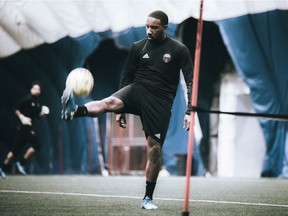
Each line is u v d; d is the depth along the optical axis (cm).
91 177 2841
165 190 1686
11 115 3622
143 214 909
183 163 3309
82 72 941
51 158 3631
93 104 979
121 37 3366
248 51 3034
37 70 3606
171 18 3145
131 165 3856
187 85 1022
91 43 3481
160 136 1023
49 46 3553
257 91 3048
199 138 3334
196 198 1339
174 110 3278
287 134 3052
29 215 887
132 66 1056
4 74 3594
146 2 3281
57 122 3631
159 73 1027
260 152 3491
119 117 1066
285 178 2928
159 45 1036
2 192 1441
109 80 3900
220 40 3562
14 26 3512
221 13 3055
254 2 2997
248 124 3525
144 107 1019
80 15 3469
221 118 3553
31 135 2539
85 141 3650
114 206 1058
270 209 1045
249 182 2303
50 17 3516
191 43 3578
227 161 3534
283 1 2962
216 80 3609
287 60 2989
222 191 1648
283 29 2981
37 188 1666
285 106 3020
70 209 991
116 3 3366
